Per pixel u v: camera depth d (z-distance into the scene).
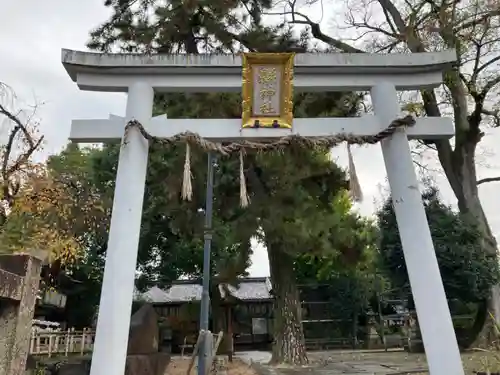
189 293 31.67
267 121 6.66
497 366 7.93
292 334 13.98
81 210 14.26
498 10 14.20
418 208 6.42
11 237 11.65
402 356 16.75
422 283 6.07
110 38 11.49
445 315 5.89
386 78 7.08
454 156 17.83
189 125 6.68
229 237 13.79
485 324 15.62
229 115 10.55
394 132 6.72
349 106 11.56
